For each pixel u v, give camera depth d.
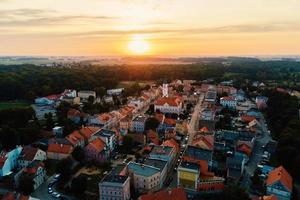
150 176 144.25
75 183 144.88
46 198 143.12
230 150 198.00
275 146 197.25
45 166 175.00
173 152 182.62
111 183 134.75
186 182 146.50
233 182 154.12
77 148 183.62
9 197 127.31
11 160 170.00
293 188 145.62
